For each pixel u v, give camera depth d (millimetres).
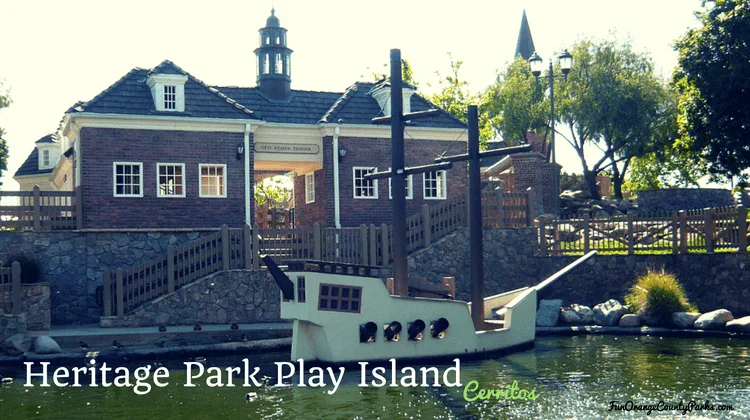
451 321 17297
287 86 30094
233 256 23344
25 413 12906
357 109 29078
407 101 29359
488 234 25719
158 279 22672
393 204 18609
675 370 15320
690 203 37562
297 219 31250
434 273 25156
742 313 22391
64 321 23562
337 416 12398
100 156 24797
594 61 47875
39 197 23844
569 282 25000
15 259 22953
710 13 30188
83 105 25031
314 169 29469
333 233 24188
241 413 12695
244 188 26594
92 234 24188
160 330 20078
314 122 28547
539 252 26031
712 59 29672
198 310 22609
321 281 15859
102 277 24047
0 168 33875
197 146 26031
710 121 30156
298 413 12641
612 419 11758
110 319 21750
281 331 20625
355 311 16188
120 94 25656
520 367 16344
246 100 28859
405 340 16781
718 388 13570
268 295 23359
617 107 45844
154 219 25344
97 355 18000
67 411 13016
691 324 20766
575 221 25891
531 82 51656
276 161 27844
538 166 37844
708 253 23203
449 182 29359
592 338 20391
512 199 26203
